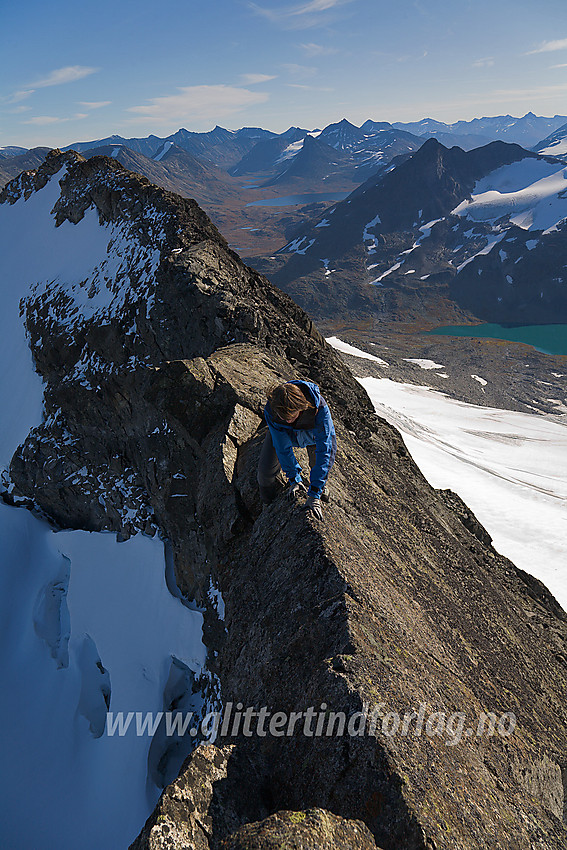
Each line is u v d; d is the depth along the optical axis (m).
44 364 23.14
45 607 18.27
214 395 10.07
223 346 15.02
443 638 7.00
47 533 19.64
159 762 11.38
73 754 13.85
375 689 4.26
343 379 17.02
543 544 65.56
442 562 10.21
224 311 15.75
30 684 16.27
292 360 15.76
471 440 116.81
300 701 4.48
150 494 15.80
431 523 11.58
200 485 8.80
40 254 30.38
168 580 14.00
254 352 13.31
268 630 5.43
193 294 16.45
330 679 4.35
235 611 6.20
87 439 20.11
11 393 24.67
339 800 3.76
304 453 7.63
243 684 5.30
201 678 11.02
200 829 3.63
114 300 20.81
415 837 3.38
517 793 4.91
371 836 3.44
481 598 10.02
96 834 11.52
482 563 12.96
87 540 17.69
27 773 13.57
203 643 11.23
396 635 5.24
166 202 22.14
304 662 4.81
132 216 23.83
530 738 6.36
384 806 3.59
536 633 10.91
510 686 7.54
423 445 101.38
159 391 10.37
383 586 6.18
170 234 20.59
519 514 73.75
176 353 16.92
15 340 26.88
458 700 5.31
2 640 17.81
